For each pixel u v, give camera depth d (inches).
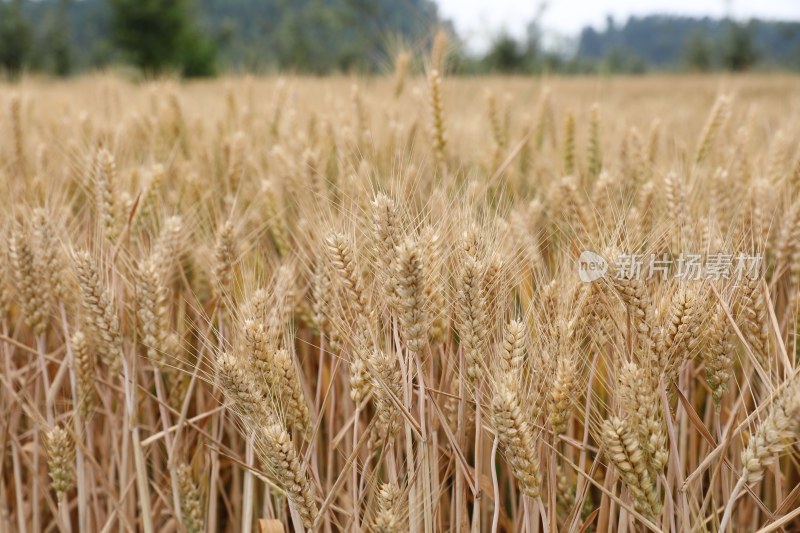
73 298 137.1
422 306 93.7
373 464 139.3
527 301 122.0
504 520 124.0
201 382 145.4
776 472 111.0
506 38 1224.2
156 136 238.2
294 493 95.4
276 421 101.7
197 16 2060.8
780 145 184.1
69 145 200.8
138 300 118.6
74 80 647.8
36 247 125.1
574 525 104.8
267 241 172.6
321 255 115.9
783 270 131.6
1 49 1911.9
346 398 132.3
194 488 126.3
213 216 172.7
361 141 199.6
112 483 137.3
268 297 116.8
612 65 2332.7
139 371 142.7
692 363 134.3
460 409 105.4
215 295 131.9
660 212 146.9
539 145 248.7
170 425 142.6
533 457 91.3
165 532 140.3
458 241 107.1
